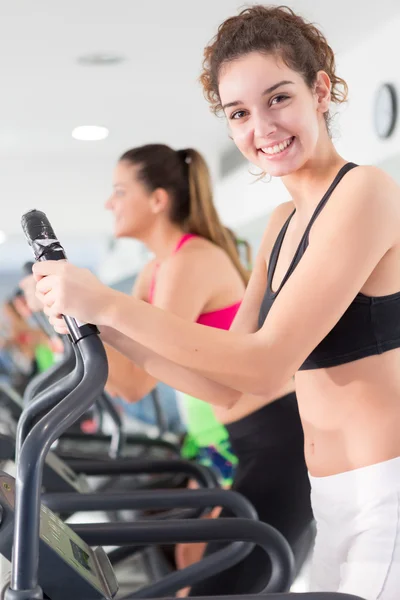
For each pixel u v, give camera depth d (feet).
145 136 25.08
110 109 22.00
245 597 4.40
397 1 14.43
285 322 4.92
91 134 24.85
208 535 5.95
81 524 5.99
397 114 15.49
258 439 8.63
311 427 5.77
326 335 5.39
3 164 28.40
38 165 28.60
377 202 5.14
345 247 5.03
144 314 4.87
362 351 5.40
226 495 6.77
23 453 4.07
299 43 5.31
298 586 12.07
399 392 5.39
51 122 23.34
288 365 4.91
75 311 4.78
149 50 16.98
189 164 10.16
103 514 17.19
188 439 15.06
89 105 21.56
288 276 5.72
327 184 5.59
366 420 5.41
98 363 4.59
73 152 27.50
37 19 15.03
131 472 9.12
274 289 6.09
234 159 25.07
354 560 5.35
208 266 9.46
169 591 6.33
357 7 14.74
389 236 5.19
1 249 43.86
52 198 28.96
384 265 5.32
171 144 26.00
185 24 15.44
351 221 5.08
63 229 33.32
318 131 5.51
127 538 5.90
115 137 25.26
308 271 5.02
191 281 9.36
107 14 14.84
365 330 5.38
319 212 5.49
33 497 4.04
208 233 10.01
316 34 5.67
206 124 23.68
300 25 5.51
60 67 18.17
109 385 10.23
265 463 8.62
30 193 28.81
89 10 14.62
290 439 8.57
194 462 9.23
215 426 11.18
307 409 5.80
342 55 17.49
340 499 5.50
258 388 4.92
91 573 4.70
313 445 5.76
